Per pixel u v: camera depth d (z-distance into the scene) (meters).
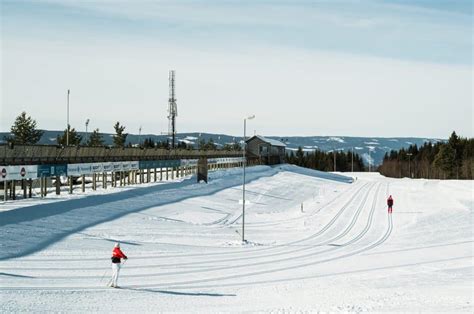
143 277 29.16
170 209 60.19
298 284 28.70
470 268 34.12
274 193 93.31
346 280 29.89
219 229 51.41
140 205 59.47
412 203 82.44
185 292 26.17
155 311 21.98
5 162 48.69
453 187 113.69
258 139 156.75
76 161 61.69
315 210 71.81
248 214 65.56
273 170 141.00
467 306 22.48
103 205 55.12
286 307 22.78
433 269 33.81
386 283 28.86
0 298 22.25
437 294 25.28
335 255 39.56
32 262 30.48
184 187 81.19
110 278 28.17
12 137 106.94
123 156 74.06
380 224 59.03
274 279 30.20
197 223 54.25
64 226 42.25
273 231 52.91
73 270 29.36
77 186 77.56
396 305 22.81
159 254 36.56
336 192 104.12
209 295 25.62
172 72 126.06
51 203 51.88
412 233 52.56
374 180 151.00
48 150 56.12
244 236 48.22
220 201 72.81
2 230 37.09
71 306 21.98
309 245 44.75
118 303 23.03
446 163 173.12
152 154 87.06
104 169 66.94
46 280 26.58
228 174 112.19
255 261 36.06
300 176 136.62
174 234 45.91
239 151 139.75
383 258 38.34
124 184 79.00
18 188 72.12
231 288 27.53
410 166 198.38
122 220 49.09
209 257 36.75
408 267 34.59
